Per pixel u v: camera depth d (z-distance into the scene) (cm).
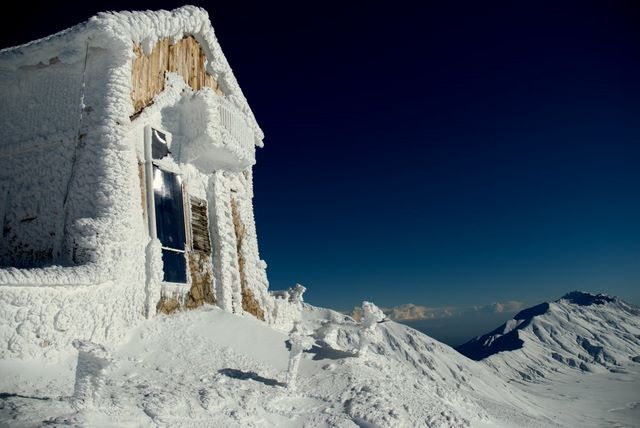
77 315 898
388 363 1184
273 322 1906
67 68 1200
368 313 1138
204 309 1339
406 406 859
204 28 1598
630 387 19438
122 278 1048
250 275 1800
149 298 1141
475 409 1147
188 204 1420
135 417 602
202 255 1462
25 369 757
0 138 1241
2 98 1270
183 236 1370
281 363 1005
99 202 1065
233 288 1561
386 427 736
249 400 747
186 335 1074
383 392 887
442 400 1069
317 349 1128
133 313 1085
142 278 1138
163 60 1405
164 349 991
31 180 1179
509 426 1205
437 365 9800
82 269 931
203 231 1498
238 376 889
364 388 884
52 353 830
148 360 929
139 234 1159
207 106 1419
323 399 846
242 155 1614
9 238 1162
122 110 1135
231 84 1816
